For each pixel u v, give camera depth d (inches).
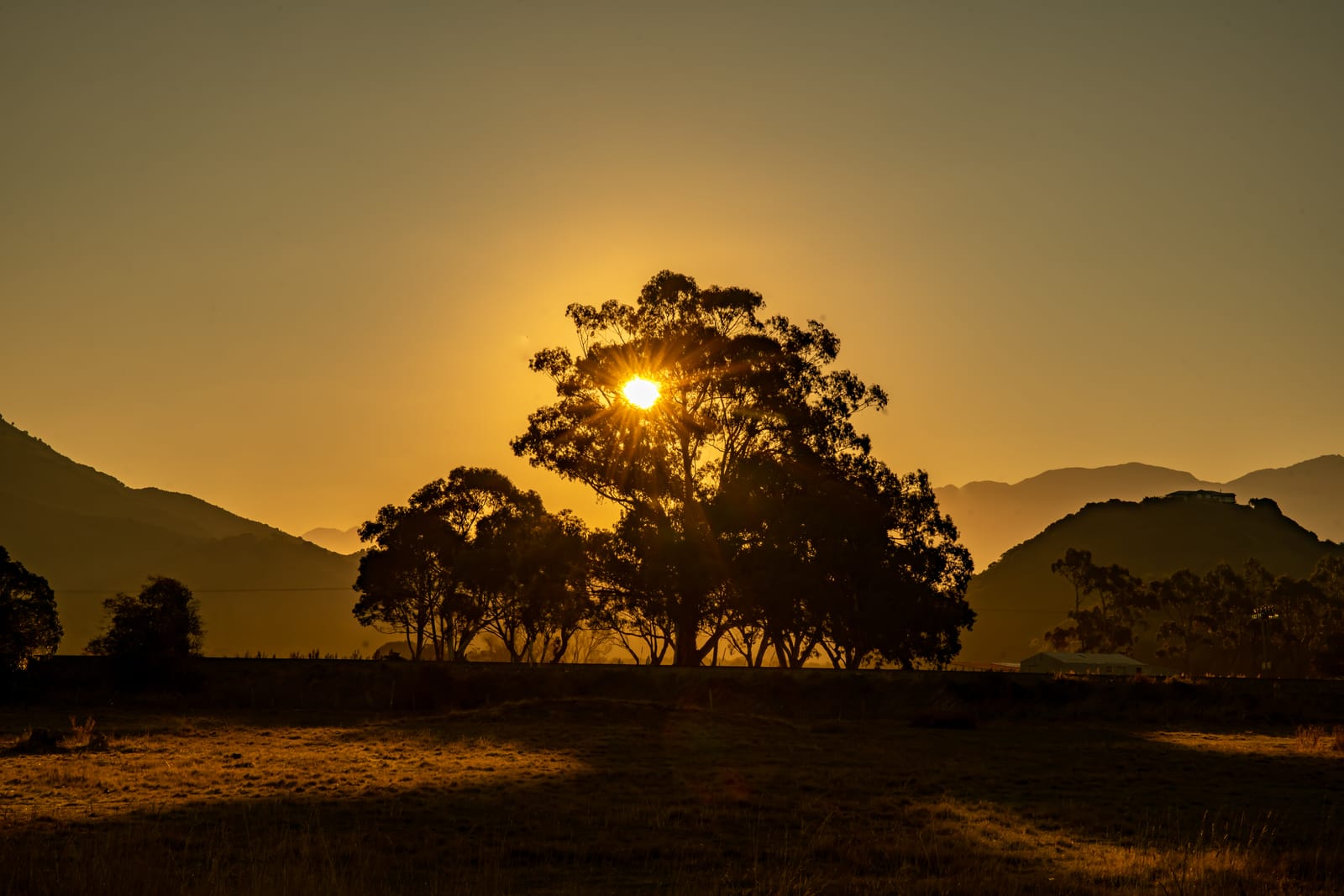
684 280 2502.5
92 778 1016.9
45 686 2100.1
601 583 2600.9
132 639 2134.6
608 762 1226.6
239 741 1395.2
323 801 925.8
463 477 3166.8
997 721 1946.4
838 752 1398.9
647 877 679.1
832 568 2386.8
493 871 669.3
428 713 1936.5
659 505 2488.9
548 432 2508.6
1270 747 1555.1
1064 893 622.8
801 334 2544.3
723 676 2158.0
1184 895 606.9
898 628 2413.9
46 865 629.9
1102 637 5762.8
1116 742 1596.9
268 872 583.5
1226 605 5575.8
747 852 749.3
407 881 650.8
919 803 987.3
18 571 2130.9
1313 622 5354.3
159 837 727.7
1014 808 972.6
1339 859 701.9
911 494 2591.0
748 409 2466.8
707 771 1162.6
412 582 3038.9
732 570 2362.2
